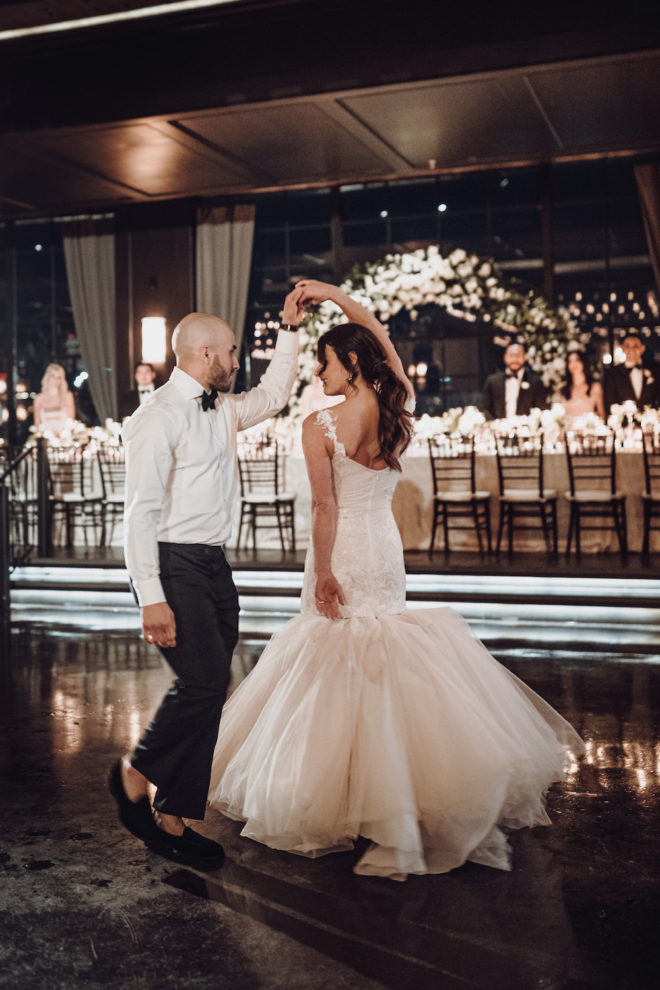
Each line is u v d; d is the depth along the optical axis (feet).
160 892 7.89
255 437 27.78
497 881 7.98
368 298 32.27
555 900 7.60
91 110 27.50
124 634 19.56
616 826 9.18
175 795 8.34
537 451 25.16
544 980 6.37
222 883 8.04
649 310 33.50
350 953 6.79
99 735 12.57
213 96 26.32
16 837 9.20
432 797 8.29
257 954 6.81
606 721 12.66
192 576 8.36
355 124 28.07
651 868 8.20
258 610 21.72
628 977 6.41
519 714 9.32
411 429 9.32
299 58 25.55
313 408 30.60
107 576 24.82
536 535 25.38
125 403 38.17
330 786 8.39
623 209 33.60
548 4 23.44
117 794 8.82
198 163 31.71
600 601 19.94
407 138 29.81
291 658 9.30
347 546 9.21
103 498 28.86
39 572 25.30
